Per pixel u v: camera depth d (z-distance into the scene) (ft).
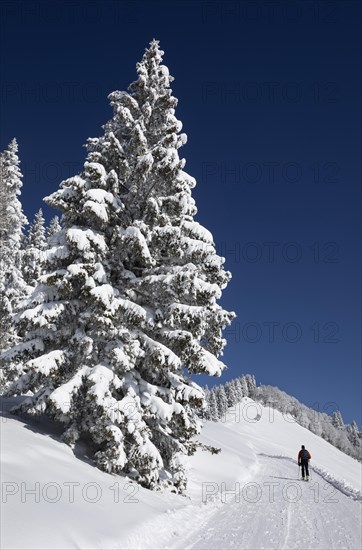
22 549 19.15
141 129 46.42
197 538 28.43
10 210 84.23
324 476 81.00
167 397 42.29
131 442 38.42
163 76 50.85
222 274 44.65
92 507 27.27
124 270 43.14
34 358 40.42
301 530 31.37
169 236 42.55
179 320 41.22
